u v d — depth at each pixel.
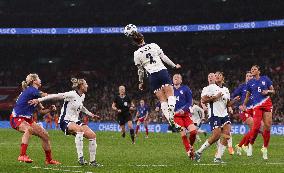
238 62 119.19
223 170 23.12
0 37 129.00
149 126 91.00
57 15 122.19
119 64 128.25
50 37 129.62
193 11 118.62
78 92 26.58
